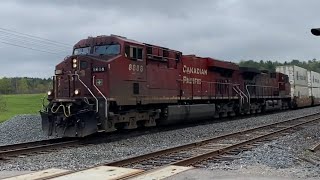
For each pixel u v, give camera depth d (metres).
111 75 16.12
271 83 37.91
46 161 11.14
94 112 15.46
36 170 9.77
